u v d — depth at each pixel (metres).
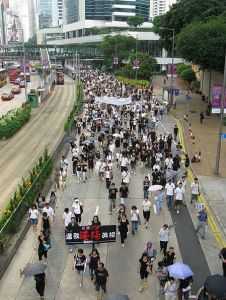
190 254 17.56
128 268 16.50
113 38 122.38
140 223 19.75
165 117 52.22
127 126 44.44
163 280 14.04
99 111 48.25
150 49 140.88
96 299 14.47
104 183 26.84
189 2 62.53
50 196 22.27
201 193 25.12
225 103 29.67
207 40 48.25
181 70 101.19
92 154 28.86
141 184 26.61
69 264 16.81
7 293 14.89
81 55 152.62
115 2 180.62
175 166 26.70
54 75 103.94
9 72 114.31
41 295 14.36
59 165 29.77
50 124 50.78
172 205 22.52
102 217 21.41
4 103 70.62
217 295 9.18
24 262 17.00
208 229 20.05
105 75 110.19
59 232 19.66
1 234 17.45
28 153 37.06
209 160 32.47
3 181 29.17
